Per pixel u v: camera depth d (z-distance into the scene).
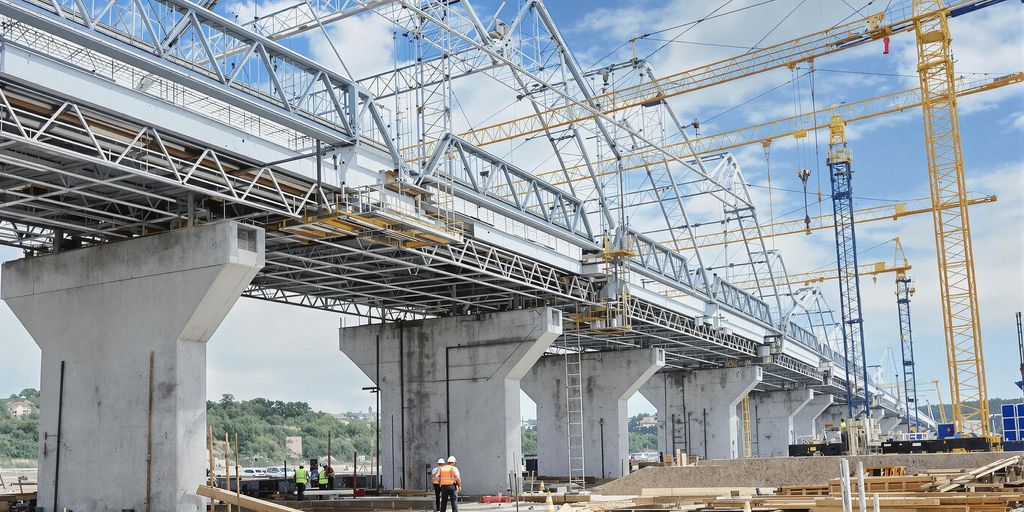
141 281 40.94
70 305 42.91
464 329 64.75
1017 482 40.75
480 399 63.34
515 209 56.09
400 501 50.12
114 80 33.22
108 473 40.47
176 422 39.09
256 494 58.62
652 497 45.69
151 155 36.03
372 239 46.59
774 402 148.25
